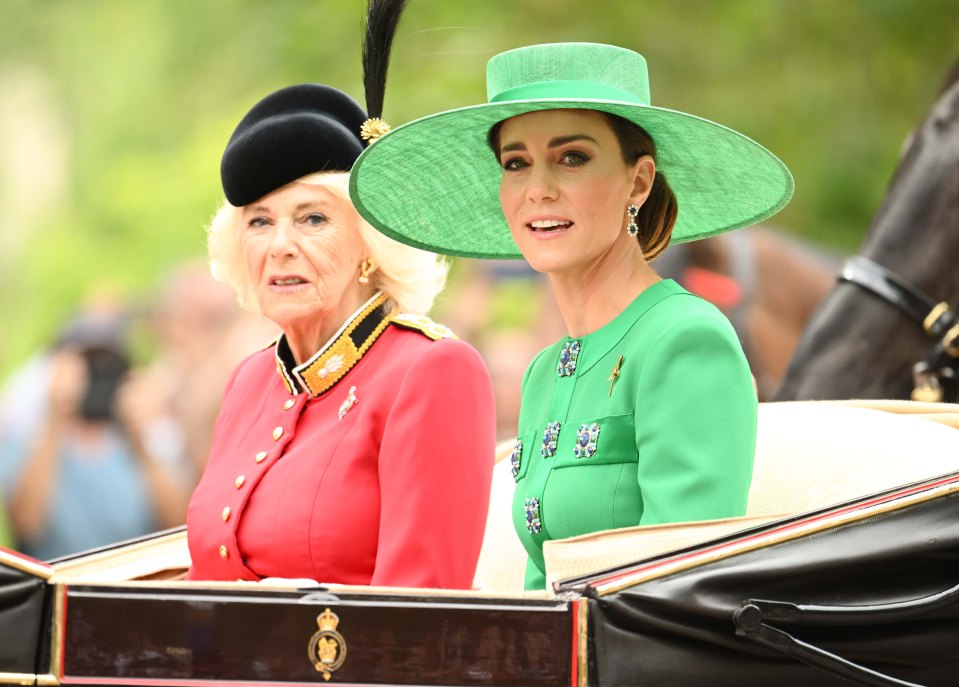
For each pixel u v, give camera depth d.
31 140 53.81
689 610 8.66
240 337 35.50
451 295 33.50
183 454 33.91
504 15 46.56
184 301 35.84
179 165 51.00
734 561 8.80
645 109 10.50
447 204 12.05
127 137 52.81
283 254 11.52
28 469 31.81
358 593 8.52
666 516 9.96
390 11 12.05
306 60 49.97
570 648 8.57
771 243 27.64
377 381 11.39
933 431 11.57
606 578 8.73
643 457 10.27
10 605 8.32
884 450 11.39
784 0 45.44
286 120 11.53
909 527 8.98
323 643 8.45
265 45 50.81
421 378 11.14
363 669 8.45
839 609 8.82
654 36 46.00
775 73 45.34
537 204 10.87
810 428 11.95
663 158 11.45
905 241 16.92
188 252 49.19
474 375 11.27
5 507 32.12
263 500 11.38
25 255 51.56
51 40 54.69
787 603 8.78
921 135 17.19
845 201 43.91
